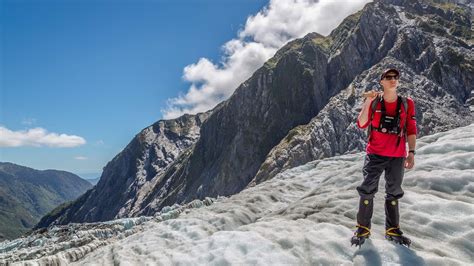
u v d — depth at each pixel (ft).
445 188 31.14
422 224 26.55
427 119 477.36
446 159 35.14
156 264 29.50
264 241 27.84
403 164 23.70
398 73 22.50
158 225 45.85
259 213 45.39
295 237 27.63
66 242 73.31
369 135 24.20
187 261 27.86
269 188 56.54
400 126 23.08
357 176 41.27
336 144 515.50
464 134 41.32
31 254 69.72
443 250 23.35
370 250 23.66
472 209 26.43
